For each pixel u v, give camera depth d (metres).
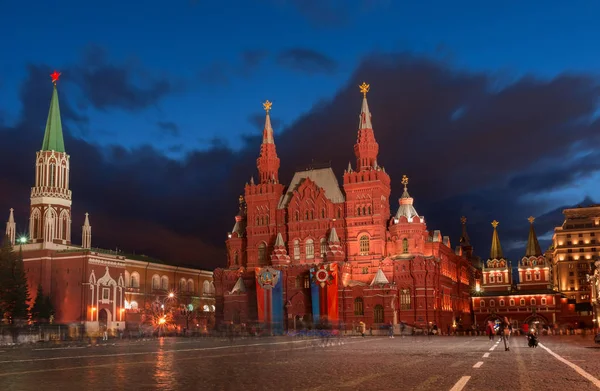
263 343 79.62
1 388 25.09
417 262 138.75
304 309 145.75
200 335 136.00
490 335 91.38
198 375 30.47
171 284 189.88
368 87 157.50
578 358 43.88
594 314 167.88
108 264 155.88
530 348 61.59
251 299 155.50
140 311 167.50
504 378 28.36
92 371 33.06
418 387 24.78
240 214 168.50
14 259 136.25
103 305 152.38
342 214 151.62
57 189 164.88
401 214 147.75
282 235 157.38
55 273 153.38
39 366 37.12
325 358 44.88
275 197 159.88
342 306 141.50
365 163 151.25
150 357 46.28
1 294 131.50
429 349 60.53
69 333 129.75
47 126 169.62
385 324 136.12
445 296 152.88
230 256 165.50
